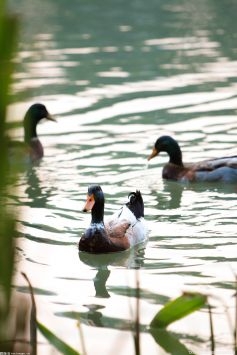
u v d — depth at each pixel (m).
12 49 1.90
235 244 12.76
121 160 18.33
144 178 17.12
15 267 2.14
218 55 29.45
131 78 26.22
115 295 10.62
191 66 27.73
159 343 8.78
